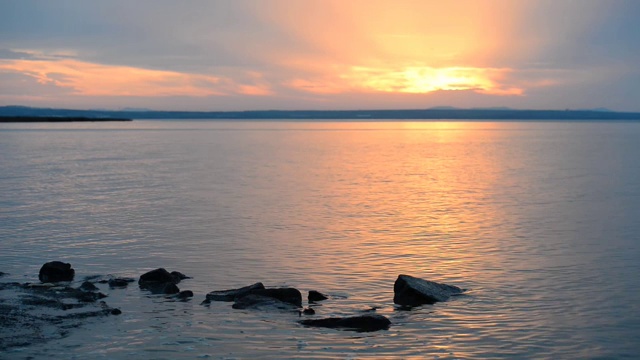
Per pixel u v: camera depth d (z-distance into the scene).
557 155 94.44
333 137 173.12
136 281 22.22
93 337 16.59
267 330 17.38
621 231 31.86
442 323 18.17
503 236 30.45
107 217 35.66
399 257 26.02
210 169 69.38
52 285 21.12
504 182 55.69
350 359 15.63
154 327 17.47
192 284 22.08
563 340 17.11
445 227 32.75
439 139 160.12
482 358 15.88
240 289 20.52
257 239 29.50
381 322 17.78
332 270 23.94
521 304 19.98
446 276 23.25
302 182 55.56
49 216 35.91
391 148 116.25
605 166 73.50
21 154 93.31
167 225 33.09
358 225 33.25
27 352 15.50
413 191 48.88
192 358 15.51
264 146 122.31
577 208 39.72
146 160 82.88
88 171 65.81
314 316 18.59
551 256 26.44
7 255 26.17
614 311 19.41
